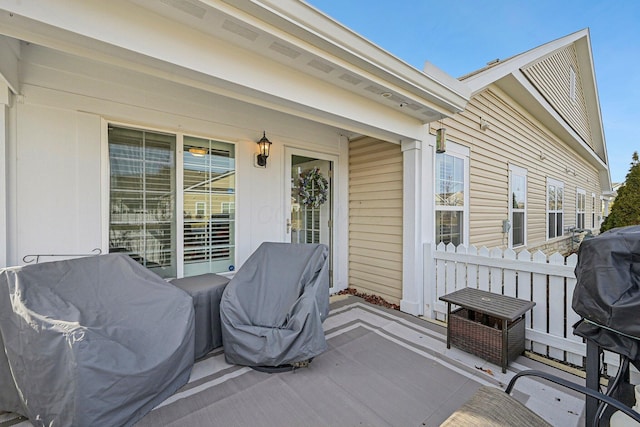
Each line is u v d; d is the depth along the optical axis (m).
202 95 3.30
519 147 6.27
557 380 1.38
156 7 1.67
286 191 4.02
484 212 5.21
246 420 1.78
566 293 2.50
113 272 2.10
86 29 1.54
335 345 2.79
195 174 3.31
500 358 2.35
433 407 1.91
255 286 2.66
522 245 6.47
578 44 7.79
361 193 4.53
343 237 4.66
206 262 3.39
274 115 3.88
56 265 1.93
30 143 2.37
